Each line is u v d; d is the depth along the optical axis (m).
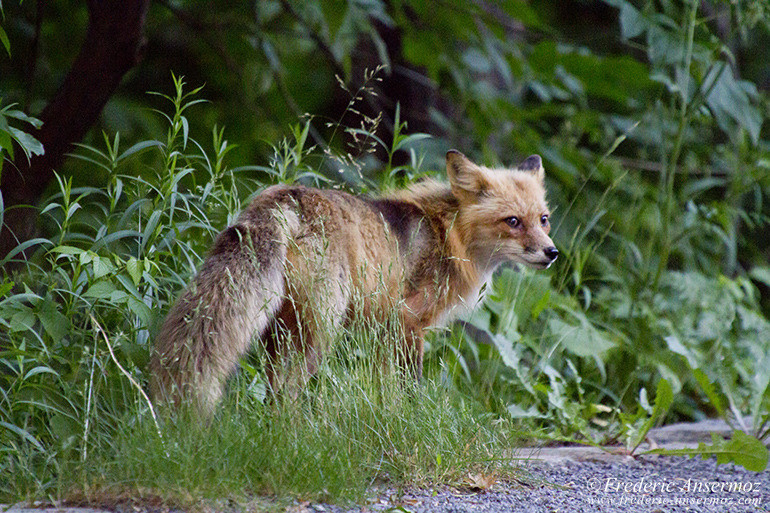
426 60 15.19
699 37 13.78
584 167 16.36
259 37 15.35
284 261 7.81
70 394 7.29
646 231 15.86
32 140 7.48
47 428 7.16
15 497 6.19
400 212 9.44
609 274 13.32
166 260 9.53
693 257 15.70
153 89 17.98
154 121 16.69
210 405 6.93
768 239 20.86
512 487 7.28
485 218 9.76
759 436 9.93
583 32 21.84
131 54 10.53
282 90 15.69
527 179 10.18
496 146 17.05
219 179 9.81
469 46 15.78
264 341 8.40
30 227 10.34
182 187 10.90
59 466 6.37
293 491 6.30
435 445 7.28
